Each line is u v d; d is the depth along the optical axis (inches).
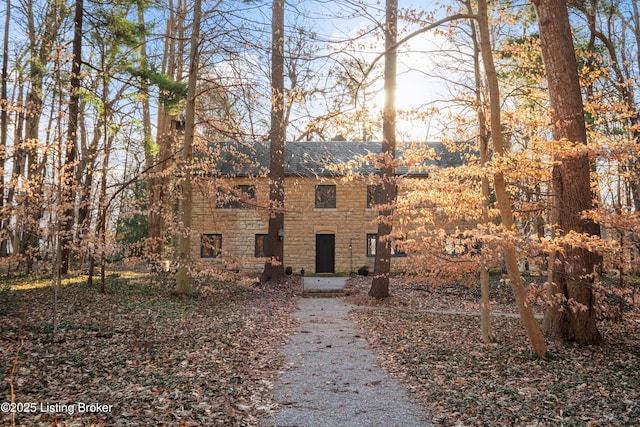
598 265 434.0
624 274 494.9
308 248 1105.4
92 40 691.4
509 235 299.6
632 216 299.0
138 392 263.9
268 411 257.1
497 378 317.7
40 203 459.2
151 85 704.4
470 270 460.4
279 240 928.9
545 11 421.7
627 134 596.1
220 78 625.0
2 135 838.5
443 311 676.7
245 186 1093.8
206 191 712.4
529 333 376.8
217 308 611.2
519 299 376.8
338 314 646.5
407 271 515.2
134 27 685.9
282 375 332.2
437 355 385.4
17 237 746.8
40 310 498.0
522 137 399.2
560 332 434.0
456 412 254.2
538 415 245.3
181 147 737.0
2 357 311.7
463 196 370.3
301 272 1084.5
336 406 267.3
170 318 507.5
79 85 636.1
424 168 376.5
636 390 290.0
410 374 335.0
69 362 312.7
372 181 418.6
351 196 1112.2
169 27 964.6
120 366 313.6
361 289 879.1
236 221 1104.8
